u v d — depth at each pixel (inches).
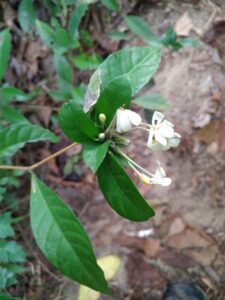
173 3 15.0
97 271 8.4
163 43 13.4
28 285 13.1
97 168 7.3
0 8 15.2
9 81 14.7
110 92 7.6
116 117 7.5
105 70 8.3
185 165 14.0
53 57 14.9
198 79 14.3
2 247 10.6
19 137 9.4
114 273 13.3
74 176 14.3
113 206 7.8
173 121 14.1
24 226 13.8
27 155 14.4
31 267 13.3
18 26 15.1
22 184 14.1
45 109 14.5
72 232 8.5
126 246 13.7
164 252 13.5
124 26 15.0
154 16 15.0
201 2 15.0
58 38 13.2
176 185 13.9
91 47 14.8
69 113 7.5
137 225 13.8
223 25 14.6
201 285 13.0
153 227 13.7
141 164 14.1
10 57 14.9
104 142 7.7
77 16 13.4
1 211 13.6
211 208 13.6
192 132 14.0
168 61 14.5
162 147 7.9
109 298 12.9
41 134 9.4
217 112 14.0
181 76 14.4
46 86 14.8
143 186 13.9
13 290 12.9
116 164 7.5
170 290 12.6
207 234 13.4
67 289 13.2
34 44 15.1
